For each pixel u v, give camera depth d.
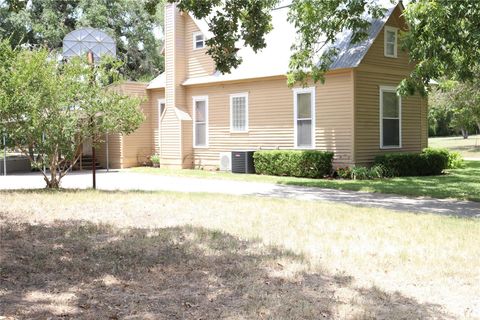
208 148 24.27
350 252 7.17
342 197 13.73
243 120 22.59
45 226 8.60
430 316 4.95
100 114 14.73
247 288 5.61
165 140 25.53
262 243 7.63
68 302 5.16
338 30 17.02
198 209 10.73
